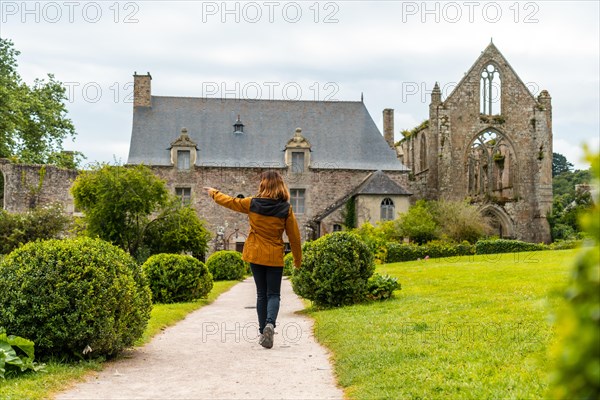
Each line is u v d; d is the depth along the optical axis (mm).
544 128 51344
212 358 8875
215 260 32812
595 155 2277
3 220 35094
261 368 8164
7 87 48188
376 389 6629
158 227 34719
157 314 13977
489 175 51531
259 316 9516
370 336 9719
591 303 2061
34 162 51594
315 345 9992
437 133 51031
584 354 2023
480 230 43688
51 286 8156
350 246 15359
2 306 8086
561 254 29750
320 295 15312
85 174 33531
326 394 6824
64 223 36406
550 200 50688
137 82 50219
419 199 51875
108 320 8320
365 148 50500
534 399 5734
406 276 21422
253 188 48250
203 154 48469
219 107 51344
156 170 47406
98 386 7207
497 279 17734
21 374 7438
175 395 6820
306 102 52781
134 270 9430
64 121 53844
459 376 6895
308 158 48656
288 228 9320
